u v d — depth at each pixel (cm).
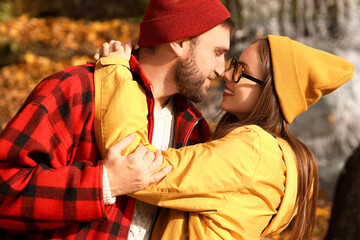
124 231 179
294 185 194
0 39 727
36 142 163
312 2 877
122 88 176
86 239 174
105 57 187
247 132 186
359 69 737
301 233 201
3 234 176
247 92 212
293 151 202
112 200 164
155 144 202
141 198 175
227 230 180
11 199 159
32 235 173
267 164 183
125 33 827
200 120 222
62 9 927
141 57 204
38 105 168
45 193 159
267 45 209
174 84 200
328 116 633
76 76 179
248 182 178
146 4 913
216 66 203
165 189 172
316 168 212
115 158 164
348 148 633
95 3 934
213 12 193
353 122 642
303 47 205
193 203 173
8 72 673
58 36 785
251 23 830
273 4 862
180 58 194
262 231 198
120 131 171
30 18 912
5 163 165
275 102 205
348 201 337
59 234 172
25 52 717
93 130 178
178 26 189
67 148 173
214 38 197
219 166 175
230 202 177
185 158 178
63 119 173
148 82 187
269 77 205
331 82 200
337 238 335
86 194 160
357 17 858
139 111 177
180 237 180
